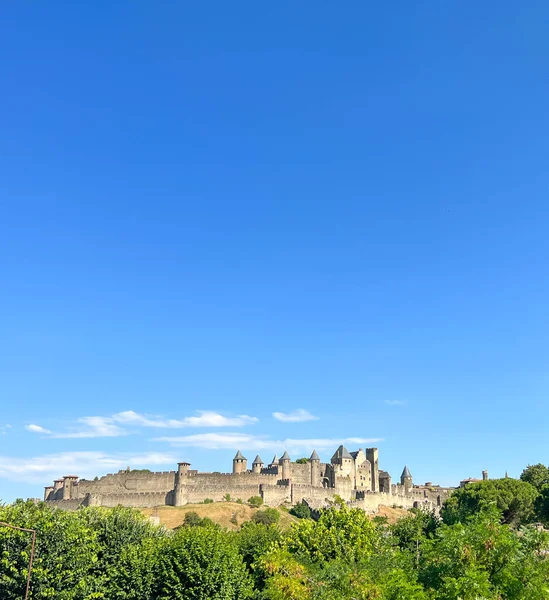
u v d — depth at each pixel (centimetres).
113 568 6938
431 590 4266
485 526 4638
